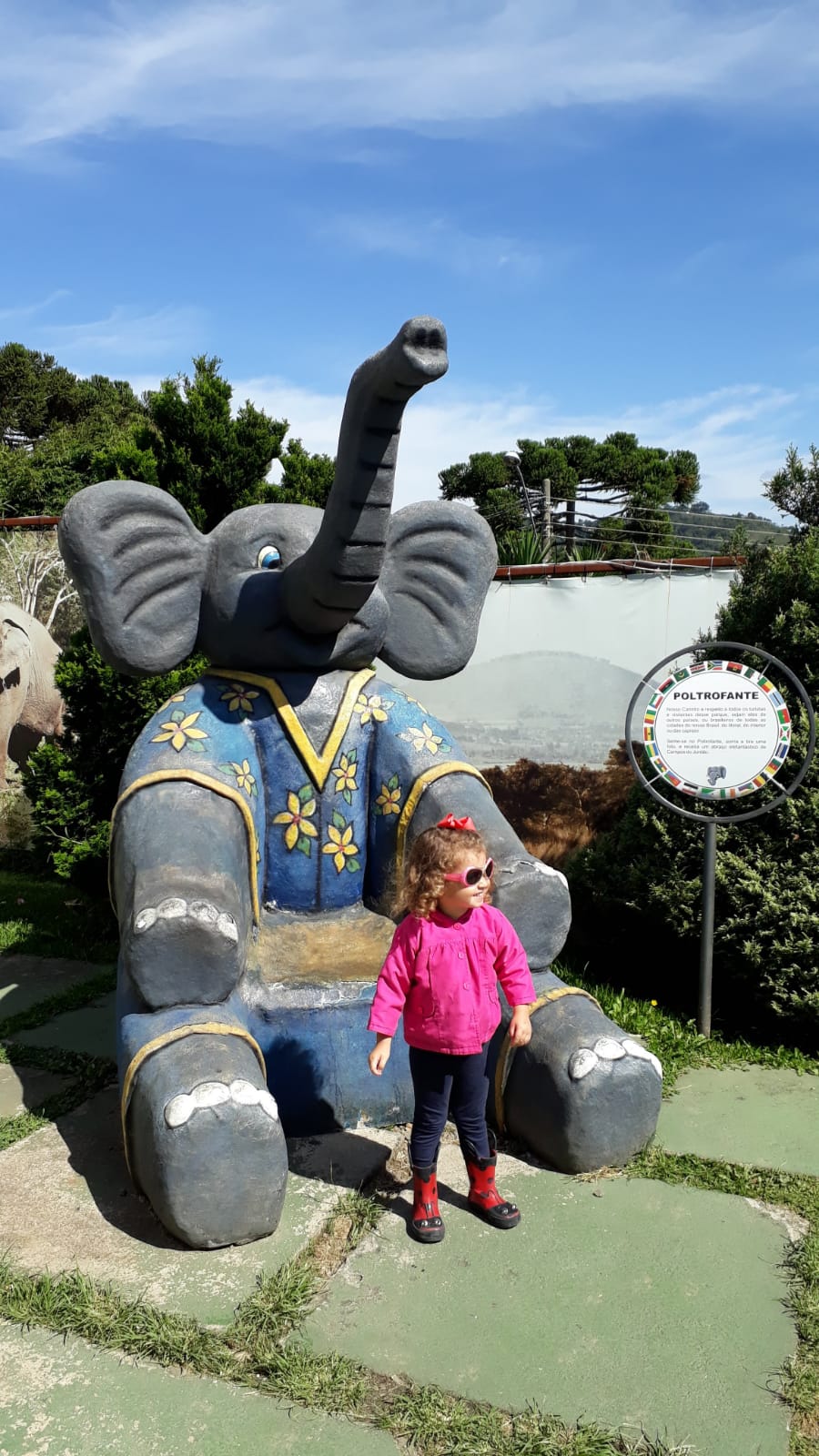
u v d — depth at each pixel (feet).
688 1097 12.28
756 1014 14.66
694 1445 6.79
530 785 22.72
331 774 11.64
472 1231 9.23
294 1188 9.82
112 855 11.15
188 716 11.34
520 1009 9.13
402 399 8.42
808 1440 6.86
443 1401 7.13
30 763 20.13
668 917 14.70
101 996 15.90
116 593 11.28
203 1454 6.66
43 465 42.86
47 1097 12.23
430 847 8.96
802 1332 7.89
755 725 13.46
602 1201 9.72
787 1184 10.16
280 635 11.39
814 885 13.48
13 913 20.74
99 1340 7.70
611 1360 7.57
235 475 18.40
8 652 26.45
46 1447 6.69
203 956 9.68
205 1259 8.69
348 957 11.35
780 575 15.11
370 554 9.60
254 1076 9.08
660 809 15.08
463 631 12.75
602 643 21.99
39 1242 8.96
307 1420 6.97
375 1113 11.00
